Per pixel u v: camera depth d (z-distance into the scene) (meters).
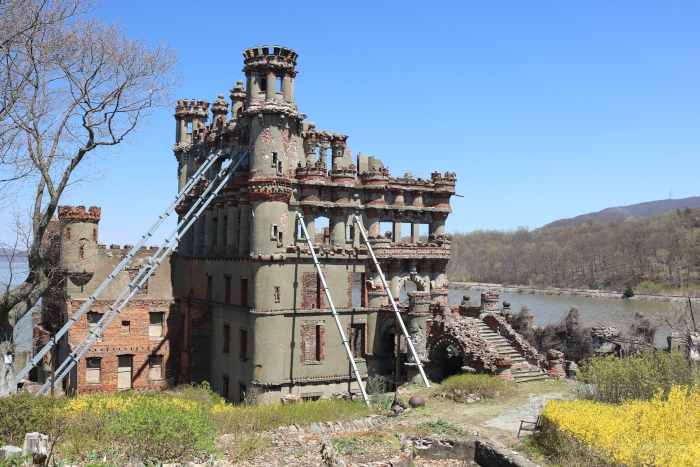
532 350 45.06
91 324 49.97
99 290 43.03
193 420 21.53
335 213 48.44
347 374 46.47
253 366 43.09
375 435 25.25
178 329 53.75
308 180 46.34
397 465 22.02
